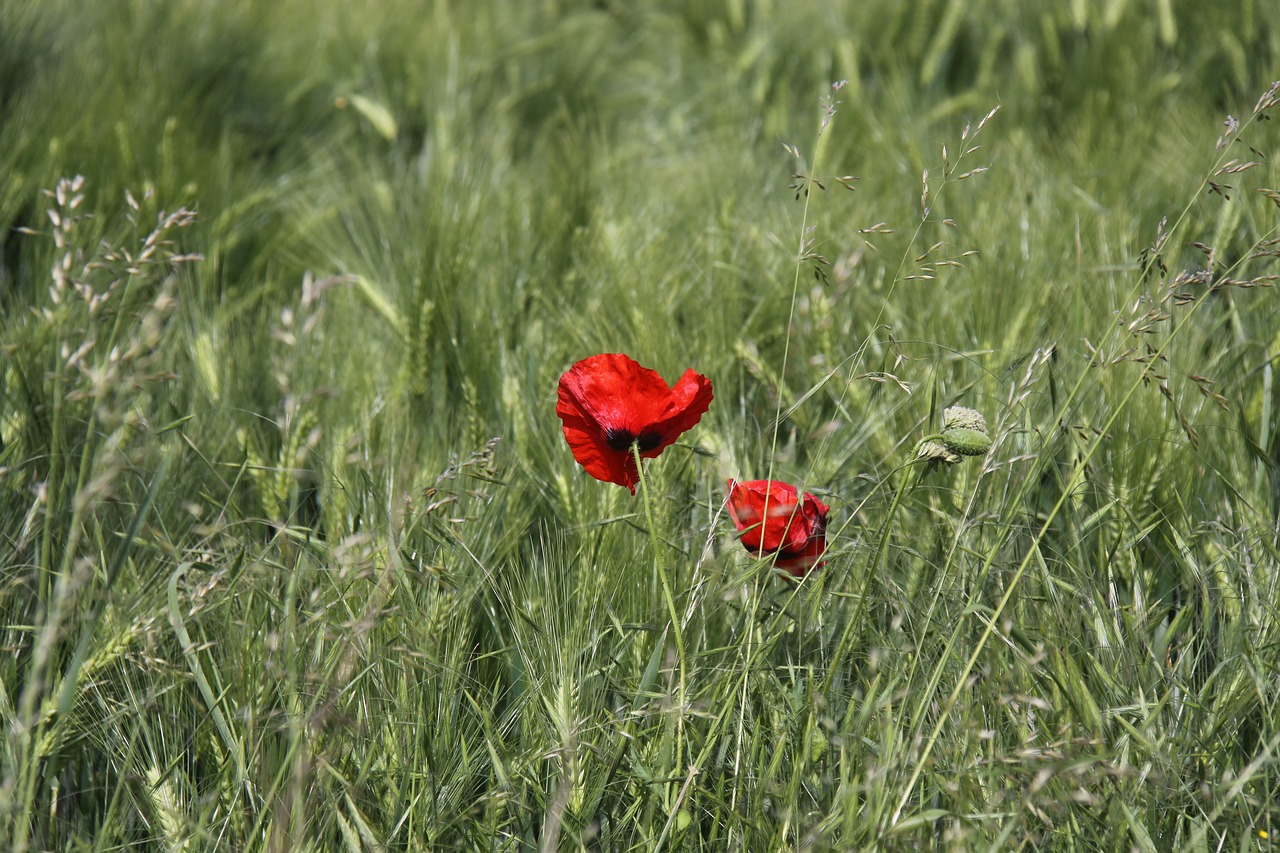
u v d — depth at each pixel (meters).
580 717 2.89
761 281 3.28
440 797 2.88
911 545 3.00
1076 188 3.57
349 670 2.85
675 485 3.05
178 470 3.04
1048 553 3.01
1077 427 2.92
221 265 3.48
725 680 2.90
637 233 3.37
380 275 3.52
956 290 3.23
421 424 3.15
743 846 2.85
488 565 3.00
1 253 3.33
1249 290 3.20
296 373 3.12
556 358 3.18
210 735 2.90
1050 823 2.85
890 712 2.85
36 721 2.87
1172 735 2.89
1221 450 3.06
